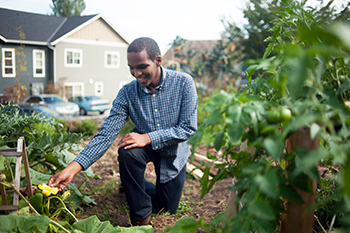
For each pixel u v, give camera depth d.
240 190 1.13
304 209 1.11
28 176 1.74
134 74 2.22
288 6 1.43
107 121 2.32
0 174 1.51
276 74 1.11
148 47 2.19
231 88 9.20
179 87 2.38
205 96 9.39
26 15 20.69
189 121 2.34
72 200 2.33
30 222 1.41
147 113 2.39
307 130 1.03
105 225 1.70
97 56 22.53
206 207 2.74
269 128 0.94
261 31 8.84
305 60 0.78
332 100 1.06
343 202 1.11
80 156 2.08
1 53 18.05
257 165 0.96
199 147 5.09
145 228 1.73
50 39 20.36
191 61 11.18
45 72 20.31
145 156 2.28
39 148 2.19
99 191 2.97
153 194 2.61
